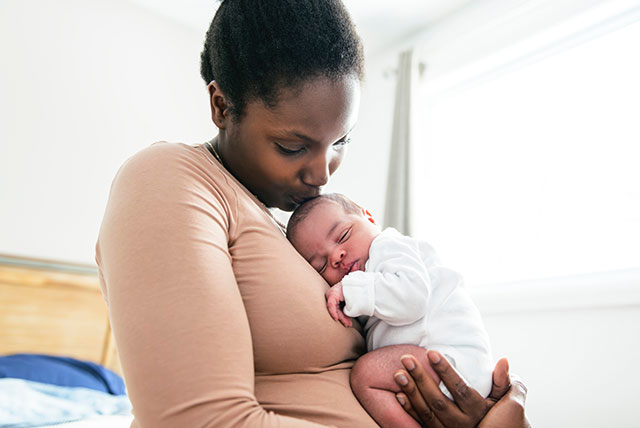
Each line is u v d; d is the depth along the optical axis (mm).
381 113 3350
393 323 839
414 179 2740
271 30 750
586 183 2322
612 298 1844
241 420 530
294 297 707
